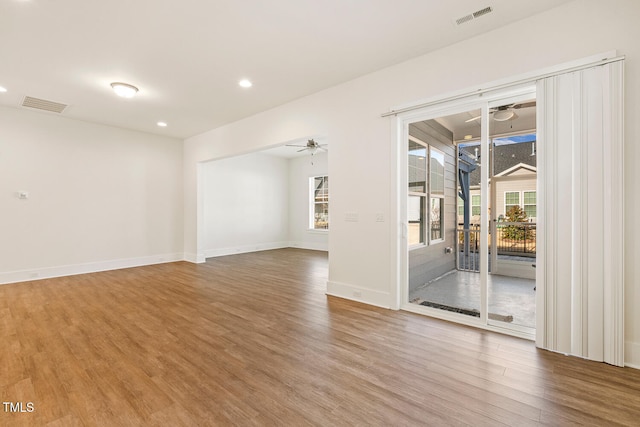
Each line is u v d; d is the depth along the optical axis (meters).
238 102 4.49
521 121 3.96
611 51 2.21
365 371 2.14
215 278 5.05
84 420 1.64
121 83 3.76
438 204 4.23
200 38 2.84
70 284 4.64
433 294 3.84
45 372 2.13
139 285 4.59
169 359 2.32
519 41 2.59
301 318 3.19
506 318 3.08
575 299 2.32
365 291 3.69
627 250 2.18
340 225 3.92
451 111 3.09
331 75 3.64
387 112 3.43
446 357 2.34
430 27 2.69
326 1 2.34
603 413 1.68
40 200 4.96
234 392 1.90
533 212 4.36
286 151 8.34
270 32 2.75
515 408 1.73
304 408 1.75
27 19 2.50
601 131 2.21
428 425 1.60
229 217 7.83
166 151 6.54
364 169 3.66
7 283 4.66
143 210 6.20
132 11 2.42
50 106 4.63
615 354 2.18
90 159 5.50
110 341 2.64
